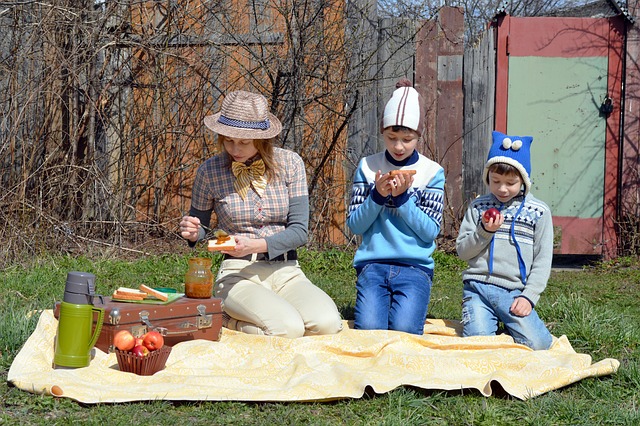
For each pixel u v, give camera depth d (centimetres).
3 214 693
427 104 809
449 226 818
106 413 318
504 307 448
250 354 400
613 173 796
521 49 794
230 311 438
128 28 802
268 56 800
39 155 749
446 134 811
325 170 814
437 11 802
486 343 427
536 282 446
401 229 471
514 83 798
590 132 795
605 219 799
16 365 362
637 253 793
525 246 454
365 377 352
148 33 799
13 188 701
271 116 457
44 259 684
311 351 405
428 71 807
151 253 765
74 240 743
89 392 332
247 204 448
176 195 819
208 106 812
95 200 778
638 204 791
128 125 807
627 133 788
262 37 802
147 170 812
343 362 397
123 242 787
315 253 770
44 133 753
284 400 337
